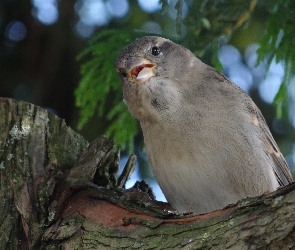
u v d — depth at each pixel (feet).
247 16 32.24
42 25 42.55
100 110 33.86
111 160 26.84
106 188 24.41
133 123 33.96
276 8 29.01
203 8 32.09
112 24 41.60
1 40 42.65
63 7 41.83
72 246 22.15
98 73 33.35
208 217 19.92
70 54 42.22
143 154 40.09
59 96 42.86
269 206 18.60
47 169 25.77
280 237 18.06
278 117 31.99
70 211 23.53
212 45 33.01
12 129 26.86
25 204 24.57
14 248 24.59
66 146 27.53
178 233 20.15
